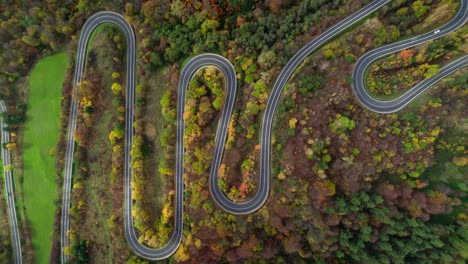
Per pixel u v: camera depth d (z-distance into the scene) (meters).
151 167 84.50
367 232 77.38
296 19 77.69
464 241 75.56
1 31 86.12
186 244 78.88
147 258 82.81
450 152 73.75
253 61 78.06
